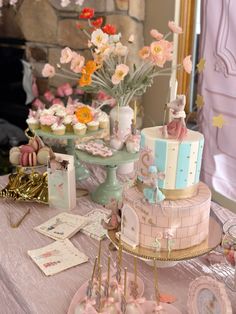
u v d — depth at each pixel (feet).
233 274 3.98
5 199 5.48
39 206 5.33
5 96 11.94
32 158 5.50
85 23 9.62
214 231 4.15
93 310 3.20
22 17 11.03
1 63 11.85
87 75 5.28
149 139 3.73
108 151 5.28
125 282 3.32
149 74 5.75
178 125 3.79
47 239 4.58
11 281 3.88
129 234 3.92
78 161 6.10
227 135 7.57
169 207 3.66
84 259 4.17
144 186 3.88
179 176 3.74
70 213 5.14
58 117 5.68
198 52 8.48
